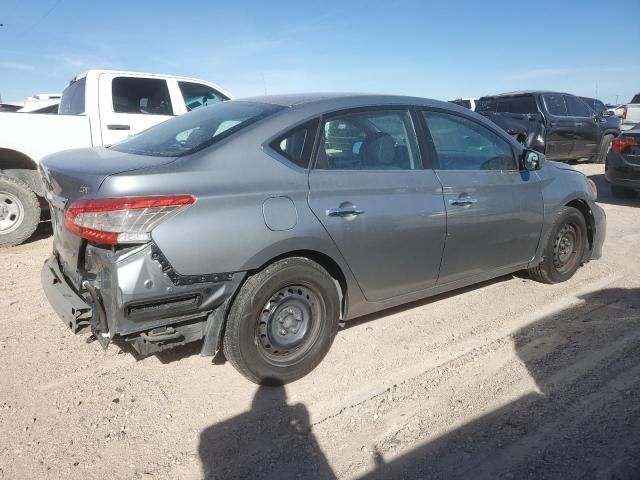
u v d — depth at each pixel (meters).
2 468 2.46
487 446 2.67
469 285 4.42
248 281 2.95
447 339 3.83
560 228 4.70
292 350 3.20
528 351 3.66
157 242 2.61
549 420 2.88
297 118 3.22
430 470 2.50
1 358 3.43
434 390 3.18
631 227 7.29
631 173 8.64
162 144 3.30
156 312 2.69
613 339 3.81
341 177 3.26
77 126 6.38
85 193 2.70
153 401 3.01
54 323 3.98
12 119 5.93
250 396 3.09
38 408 2.91
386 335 3.87
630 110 18.20
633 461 2.54
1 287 4.71
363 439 2.73
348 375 3.33
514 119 12.55
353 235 3.25
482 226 3.99
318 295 3.21
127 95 6.88
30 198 5.98
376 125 3.56
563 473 2.47
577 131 12.98
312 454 2.62
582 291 4.77
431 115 3.88
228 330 2.97
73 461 2.52
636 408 2.97
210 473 2.47
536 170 4.48
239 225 2.81
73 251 2.90
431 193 3.66
